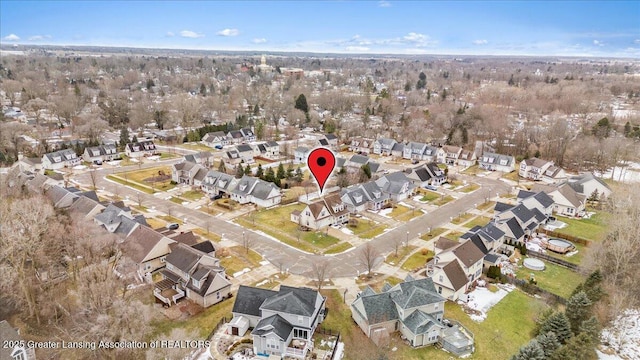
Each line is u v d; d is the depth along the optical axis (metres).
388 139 133.50
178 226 75.00
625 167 115.81
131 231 63.81
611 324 48.56
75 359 41.91
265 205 85.75
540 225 77.81
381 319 46.16
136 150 123.69
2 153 114.12
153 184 99.19
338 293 54.62
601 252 57.88
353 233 73.88
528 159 110.25
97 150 117.69
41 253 51.84
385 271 60.66
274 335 42.22
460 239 64.62
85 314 44.47
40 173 97.50
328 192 93.56
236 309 47.00
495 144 134.50
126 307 40.59
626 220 60.12
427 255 65.62
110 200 87.12
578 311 46.38
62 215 67.56
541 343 41.97
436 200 91.69
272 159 123.94
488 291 56.00
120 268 51.50
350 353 43.56
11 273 48.06
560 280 59.59
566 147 119.88
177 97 175.88
